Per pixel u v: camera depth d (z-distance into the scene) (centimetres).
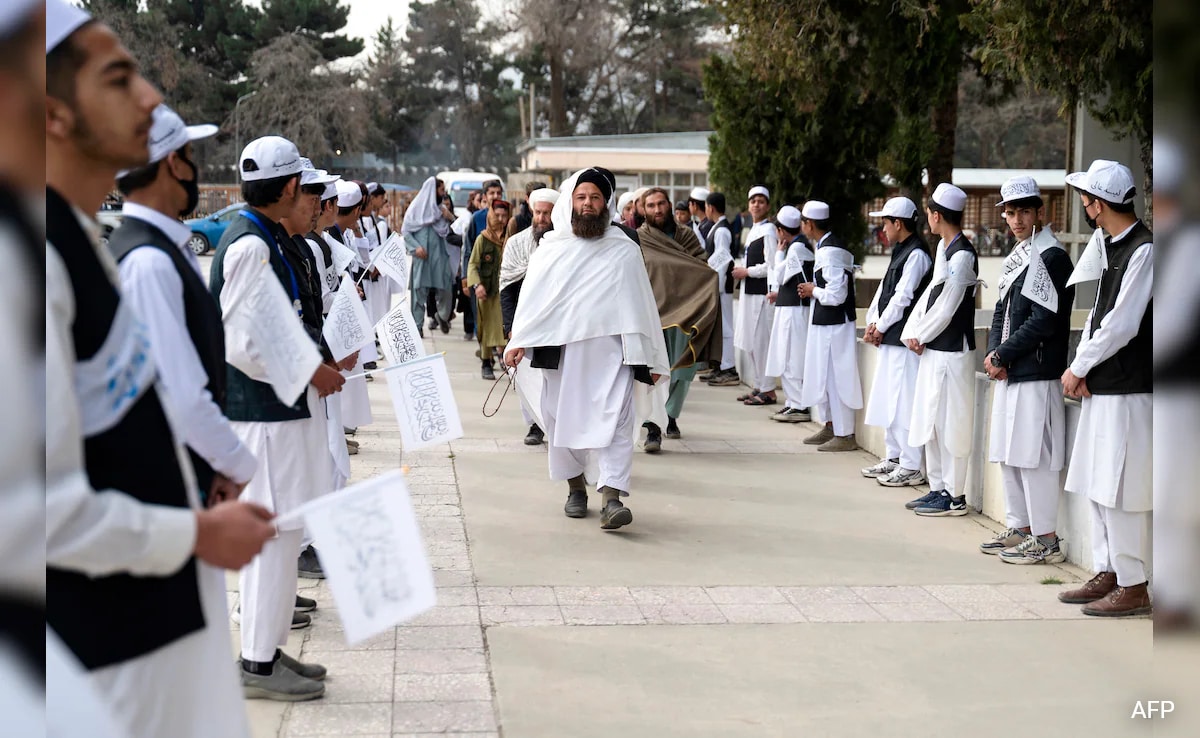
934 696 434
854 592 558
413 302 1526
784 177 1317
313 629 494
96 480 210
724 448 902
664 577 577
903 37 1098
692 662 464
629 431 663
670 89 5928
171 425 225
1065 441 602
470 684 436
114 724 190
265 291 331
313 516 220
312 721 398
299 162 424
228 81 5844
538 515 693
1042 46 711
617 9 5278
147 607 215
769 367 1016
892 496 755
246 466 278
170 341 263
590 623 507
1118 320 501
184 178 287
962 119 4969
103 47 210
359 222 1122
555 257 670
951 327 680
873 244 3188
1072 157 1303
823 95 1182
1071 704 427
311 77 5688
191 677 227
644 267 687
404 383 391
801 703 425
